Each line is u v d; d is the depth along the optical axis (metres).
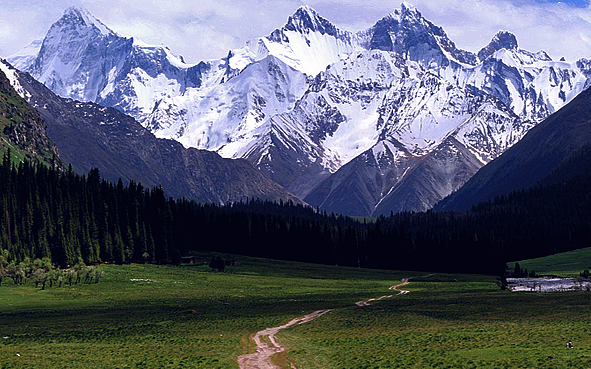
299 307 142.38
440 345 82.75
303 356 79.38
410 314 123.19
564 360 66.88
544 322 103.31
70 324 117.19
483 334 90.94
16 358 80.56
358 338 93.38
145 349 87.69
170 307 143.62
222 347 88.19
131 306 146.00
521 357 70.50
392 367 69.62
